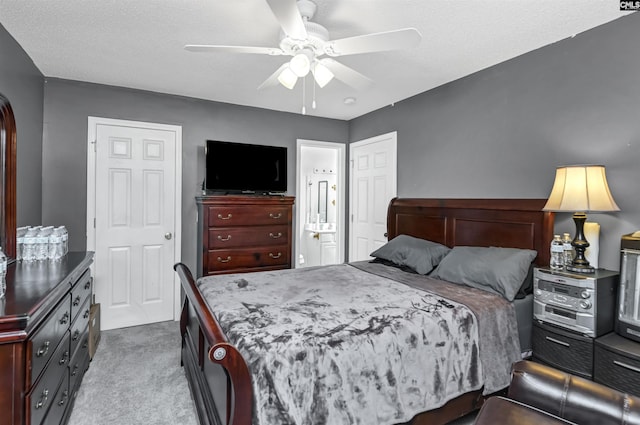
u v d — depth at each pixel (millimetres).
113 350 2961
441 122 3336
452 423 1938
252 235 3768
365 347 1557
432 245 3045
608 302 1940
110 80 3273
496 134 2838
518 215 2600
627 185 2076
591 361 1867
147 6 2012
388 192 4027
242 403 1266
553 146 2451
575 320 1936
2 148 2113
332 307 1887
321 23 2172
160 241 3689
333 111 4305
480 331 1910
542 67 2512
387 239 3852
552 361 2053
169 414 2074
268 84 2438
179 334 3338
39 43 2498
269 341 1459
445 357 1770
